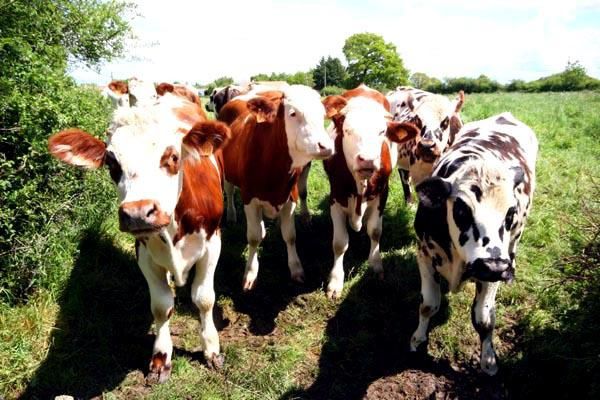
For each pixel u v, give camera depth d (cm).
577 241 451
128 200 296
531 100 2462
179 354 442
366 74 6009
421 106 620
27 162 482
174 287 531
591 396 367
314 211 729
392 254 596
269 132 506
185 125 441
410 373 427
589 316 395
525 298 511
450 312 488
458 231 357
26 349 413
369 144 482
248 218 543
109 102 909
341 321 496
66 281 486
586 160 938
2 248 460
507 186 350
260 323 492
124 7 902
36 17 591
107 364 423
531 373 418
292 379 421
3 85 479
